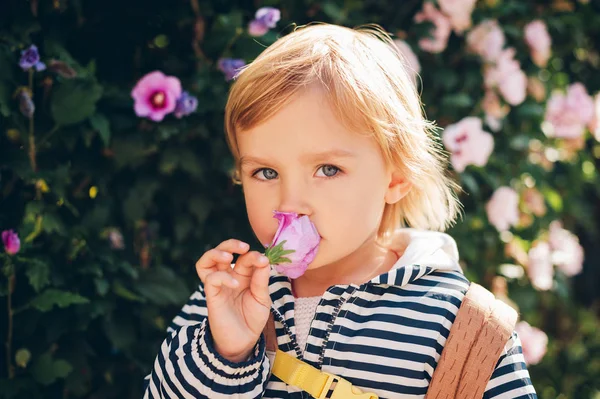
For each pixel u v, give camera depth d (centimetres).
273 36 195
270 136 117
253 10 205
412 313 122
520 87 242
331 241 118
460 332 120
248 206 124
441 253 131
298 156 117
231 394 117
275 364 124
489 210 240
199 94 186
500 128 254
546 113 269
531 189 262
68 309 171
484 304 123
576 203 302
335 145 117
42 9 174
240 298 120
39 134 171
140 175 185
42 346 170
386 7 229
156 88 176
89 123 174
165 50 194
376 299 124
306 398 122
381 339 120
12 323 167
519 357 124
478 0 251
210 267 120
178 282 181
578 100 269
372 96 121
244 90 122
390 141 124
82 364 171
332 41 127
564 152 293
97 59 188
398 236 143
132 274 175
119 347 175
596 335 317
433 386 118
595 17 296
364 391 119
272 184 121
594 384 293
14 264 162
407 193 134
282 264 116
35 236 169
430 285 126
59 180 168
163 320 186
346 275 131
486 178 238
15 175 170
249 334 118
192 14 192
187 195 190
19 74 165
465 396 118
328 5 206
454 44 242
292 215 116
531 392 121
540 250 258
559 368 295
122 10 186
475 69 242
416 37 226
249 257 116
